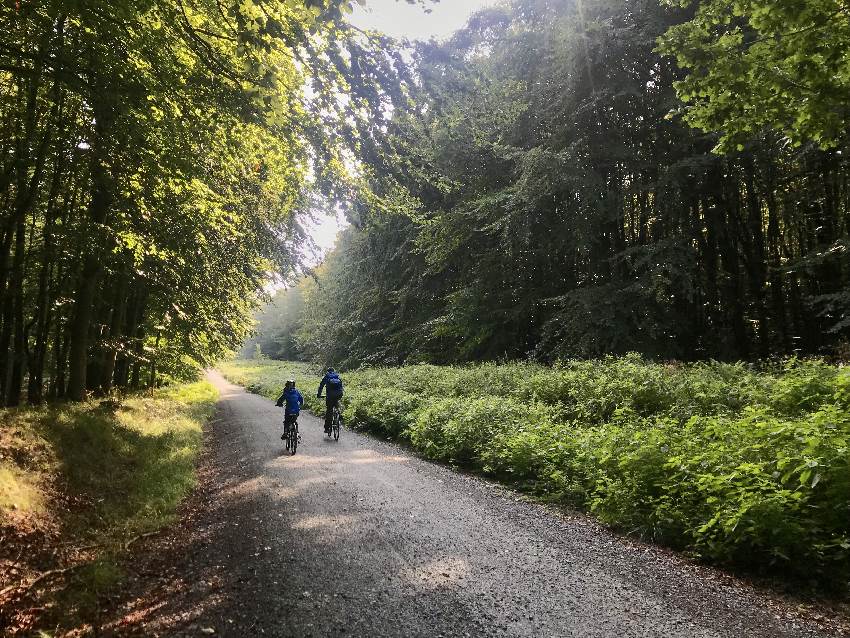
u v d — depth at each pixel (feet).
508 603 13.73
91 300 46.85
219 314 66.80
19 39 23.77
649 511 19.93
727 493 16.99
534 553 17.46
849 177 48.65
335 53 20.44
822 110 24.91
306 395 77.92
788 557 14.80
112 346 52.37
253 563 16.92
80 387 46.29
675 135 60.90
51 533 18.33
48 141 32.48
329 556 17.28
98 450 29.55
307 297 180.96
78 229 37.32
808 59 23.97
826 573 14.33
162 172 28.99
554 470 26.02
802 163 52.19
